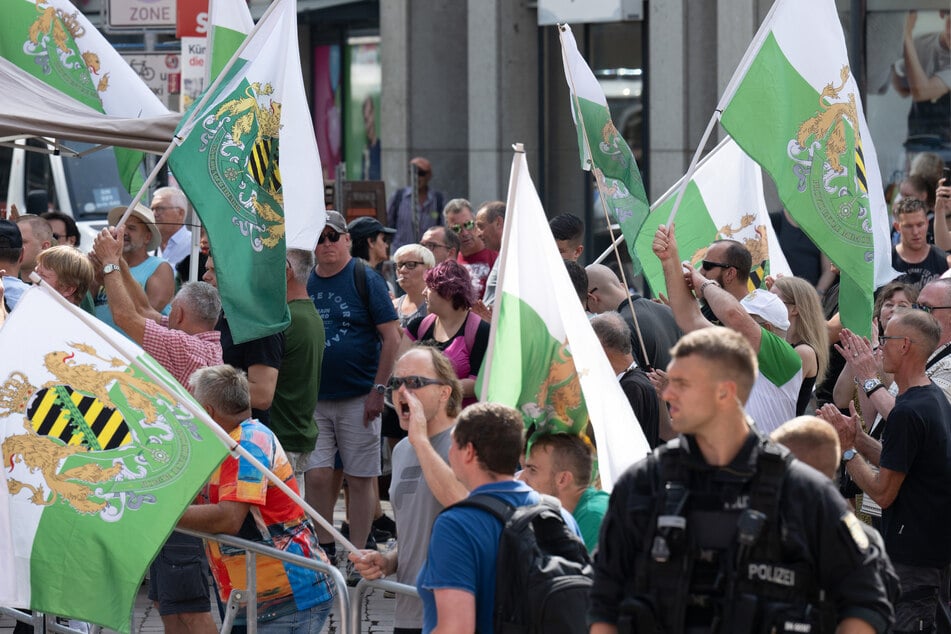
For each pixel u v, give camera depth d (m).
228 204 10.88
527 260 8.46
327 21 36.22
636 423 8.43
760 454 5.93
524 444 7.83
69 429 8.88
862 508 11.17
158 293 15.41
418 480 8.73
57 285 11.66
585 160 11.76
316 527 14.27
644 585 6.02
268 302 10.99
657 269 13.86
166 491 8.73
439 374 8.41
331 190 21.55
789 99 11.29
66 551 8.74
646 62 27.34
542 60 29.14
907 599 9.98
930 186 20.14
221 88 11.05
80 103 13.80
